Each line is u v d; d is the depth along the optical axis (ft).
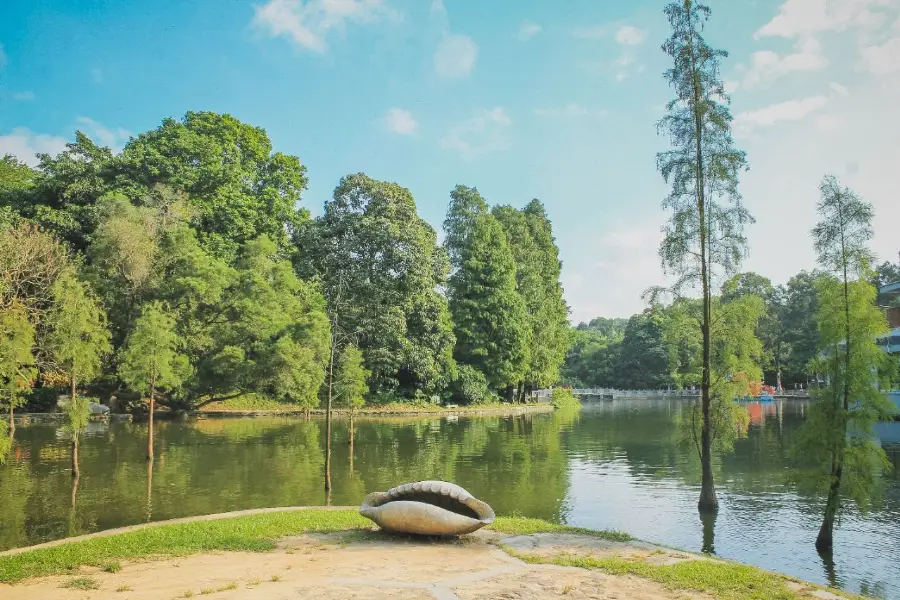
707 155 59.72
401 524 34.96
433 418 152.25
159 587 25.80
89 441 95.76
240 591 25.18
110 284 124.77
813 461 48.26
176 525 39.06
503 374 189.88
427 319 169.48
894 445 96.43
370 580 26.99
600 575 28.14
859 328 45.65
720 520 53.36
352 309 161.58
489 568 29.32
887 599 35.45
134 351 79.77
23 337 58.54
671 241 60.64
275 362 122.62
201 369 130.11
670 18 61.05
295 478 68.33
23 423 118.62
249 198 161.17
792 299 250.37
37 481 64.90
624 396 299.99
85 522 48.73
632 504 59.00
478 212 204.33
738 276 59.93
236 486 63.41
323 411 150.92
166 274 133.49
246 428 117.70
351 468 75.82
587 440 110.52
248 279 133.59
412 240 168.66
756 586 26.63
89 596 24.59
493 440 109.09
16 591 25.39
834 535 49.08
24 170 181.16
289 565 29.53
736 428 59.16
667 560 31.27
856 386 45.39
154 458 80.89
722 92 59.67
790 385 274.16
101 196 133.69
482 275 192.03
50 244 111.55
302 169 183.93
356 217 170.91
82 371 72.49
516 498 61.36
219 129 165.07
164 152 151.74
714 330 59.82
